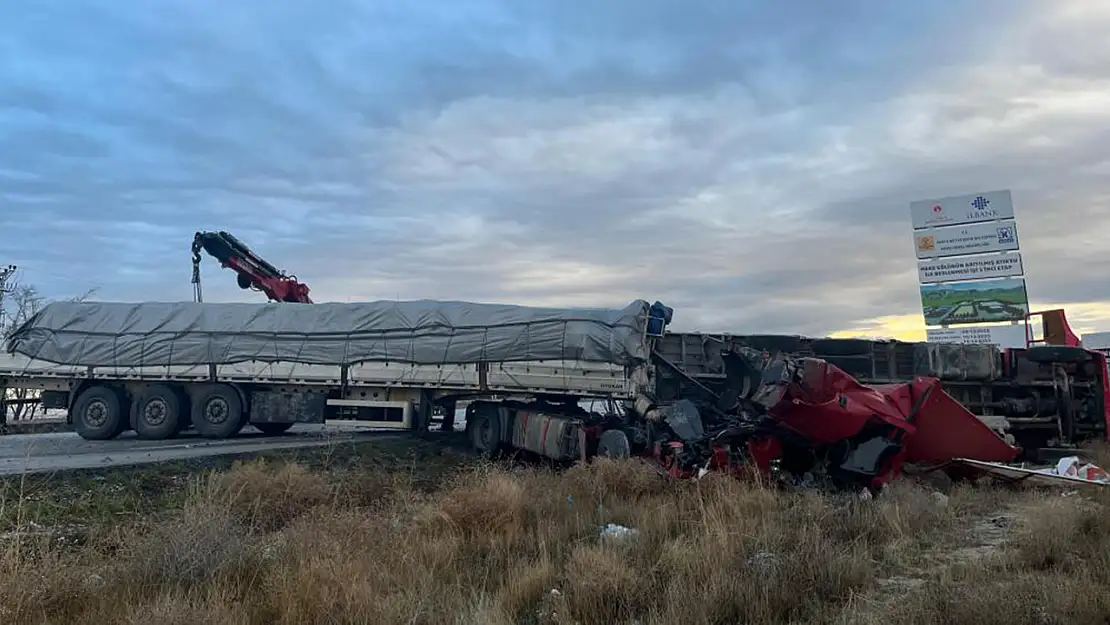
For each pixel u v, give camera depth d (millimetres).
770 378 12773
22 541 7125
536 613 6320
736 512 8812
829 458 12562
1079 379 20297
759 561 6914
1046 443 20234
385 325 18750
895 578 6984
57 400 21422
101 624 5719
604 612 6043
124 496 11398
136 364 20406
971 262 28938
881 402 12281
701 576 6625
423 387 18328
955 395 20312
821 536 7871
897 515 8961
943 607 5555
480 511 8977
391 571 6996
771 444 12555
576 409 17250
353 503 10750
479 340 17547
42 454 16047
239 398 20297
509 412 17531
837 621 5676
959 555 7828
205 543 7195
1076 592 5707
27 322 21406
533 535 8578
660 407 14641
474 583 7062
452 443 19312
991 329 28422
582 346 16406
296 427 25453
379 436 19812
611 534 8383
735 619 5852
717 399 16469
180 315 20672
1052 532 7770
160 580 6672
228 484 11039
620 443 14406
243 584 6742
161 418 20578
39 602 5969
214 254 24328
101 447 18000
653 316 16703
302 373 19422
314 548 7379
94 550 7676
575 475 11523
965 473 12805
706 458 12484
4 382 21438
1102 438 19609
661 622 5645
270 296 25062
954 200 29312
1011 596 5707
